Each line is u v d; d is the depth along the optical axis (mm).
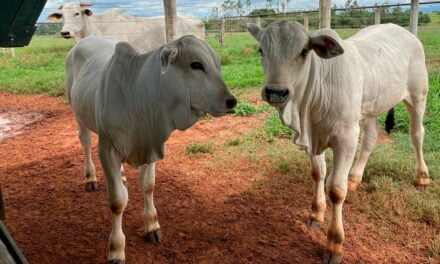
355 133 3777
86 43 4742
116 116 3449
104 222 4480
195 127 7727
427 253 3863
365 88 4027
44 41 28938
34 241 4121
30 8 2381
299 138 3676
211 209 4730
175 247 4023
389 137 6754
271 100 3133
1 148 7172
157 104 3338
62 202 4949
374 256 3850
